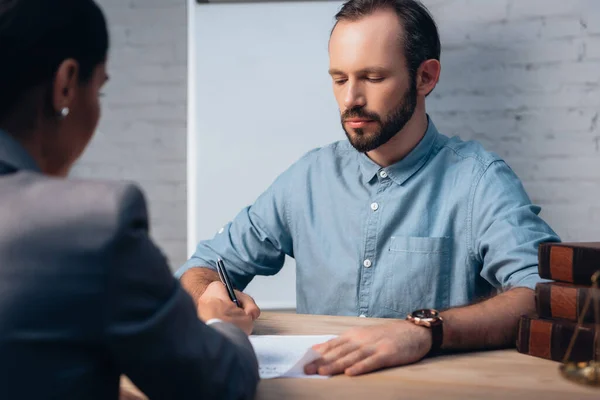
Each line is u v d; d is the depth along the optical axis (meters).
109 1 2.93
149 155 2.95
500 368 0.94
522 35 2.67
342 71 1.38
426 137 1.49
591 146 2.65
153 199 2.96
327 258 1.54
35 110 0.70
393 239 1.48
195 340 0.67
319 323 1.18
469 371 0.92
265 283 2.61
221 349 0.71
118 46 2.94
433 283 1.45
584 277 0.95
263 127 2.63
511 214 1.36
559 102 2.66
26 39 0.67
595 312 0.92
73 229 0.61
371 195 1.51
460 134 2.70
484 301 1.11
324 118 2.61
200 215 2.65
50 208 0.62
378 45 1.35
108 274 0.60
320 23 2.60
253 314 1.19
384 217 1.49
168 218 2.96
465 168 1.47
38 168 0.70
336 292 1.52
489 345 1.04
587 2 2.63
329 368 0.91
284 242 1.61
